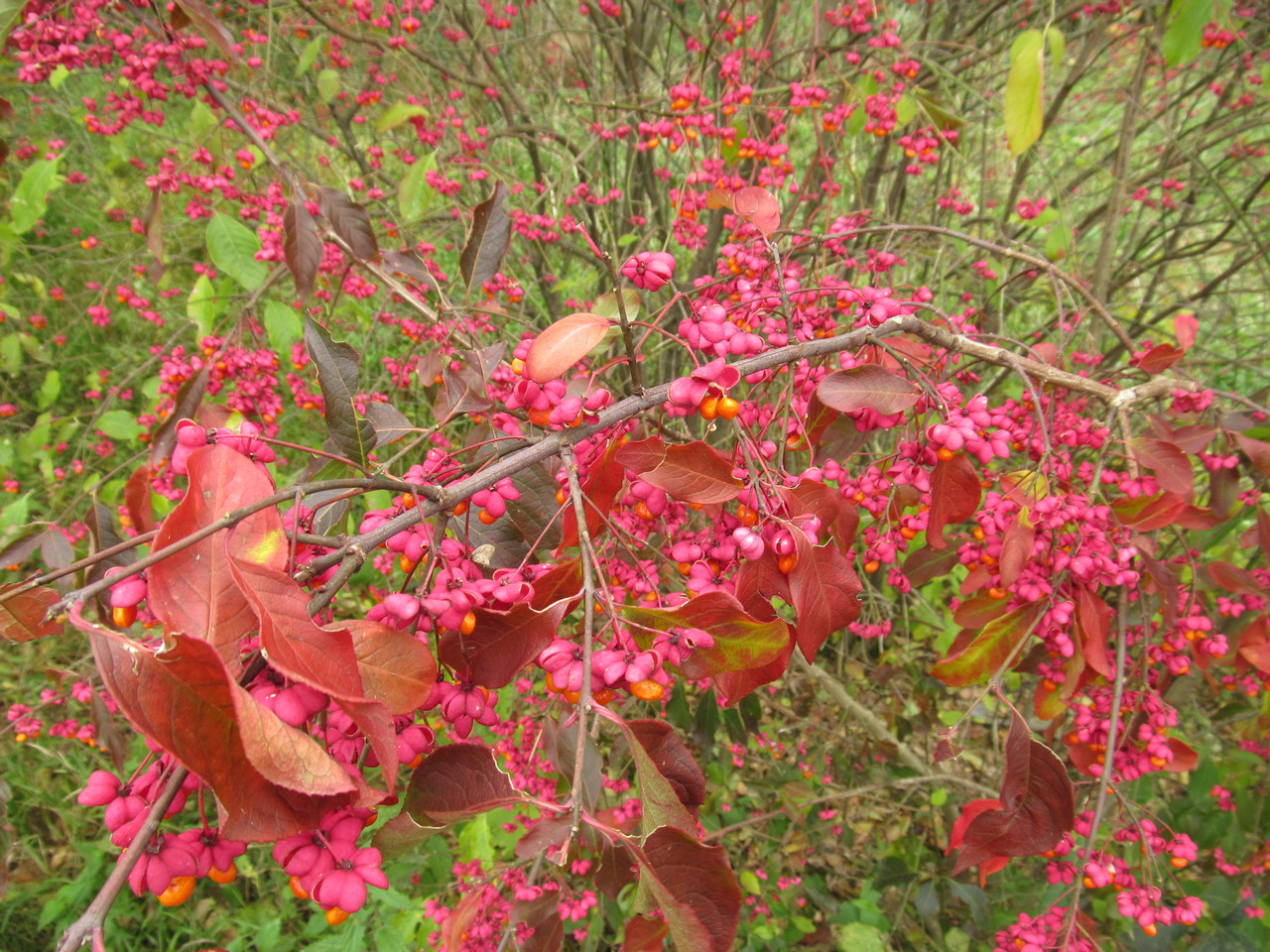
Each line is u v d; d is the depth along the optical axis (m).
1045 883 3.44
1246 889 2.65
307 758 0.79
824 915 4.06
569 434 1.25
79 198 6.04
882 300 1.62
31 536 1.85
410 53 3.83
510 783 1.00
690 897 0.86
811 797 3.56
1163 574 1.74
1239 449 2.08
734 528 1.52
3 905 3.55
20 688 4.13
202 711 0.78
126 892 3.63
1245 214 3.98
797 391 1.77
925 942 3.74
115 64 3.31
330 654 0.87
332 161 4.99
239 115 2.46
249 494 0.94
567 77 5.82
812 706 4.66
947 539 2.15
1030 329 4.72
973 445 1.42
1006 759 1.46
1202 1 1.99
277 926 3.46
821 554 1.21
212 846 0.91
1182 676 2.95
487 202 1.76
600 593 1.07
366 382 5.01
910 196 5.43
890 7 4.73
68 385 5.75
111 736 2.62
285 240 2.36
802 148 4.87
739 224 2.61
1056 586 1.62
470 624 1.07
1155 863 1.88
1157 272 4.63
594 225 4.33
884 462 2.21
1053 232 3.52
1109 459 2.08
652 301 4.38
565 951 3.70
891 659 4.28
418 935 3.31
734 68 3.17
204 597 0.88
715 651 1.08
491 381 2.25
